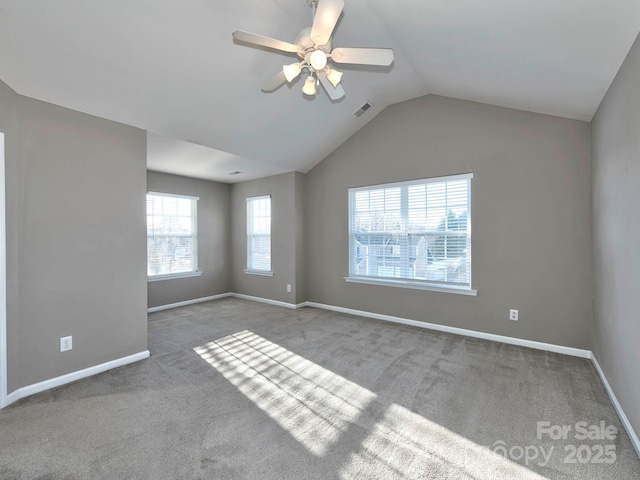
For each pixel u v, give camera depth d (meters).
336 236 4.83
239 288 6.01
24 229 2.29
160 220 5.11
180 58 2.52
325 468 1.60
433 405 2.18
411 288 4.07
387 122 4.24
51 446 1.76
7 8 1.86
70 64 2.27
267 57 2.78
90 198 2.68
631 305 1.85
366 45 2.84
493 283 3.47
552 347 3.14
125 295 2.92
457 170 3.67
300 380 2.57
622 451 1.72
